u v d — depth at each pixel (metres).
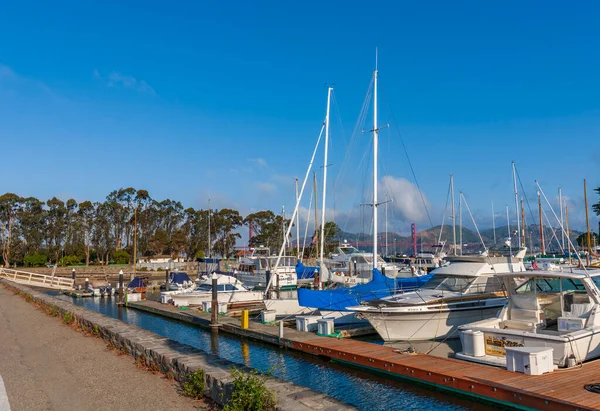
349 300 19.75
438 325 16.77
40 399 8.63
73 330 17.53
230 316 25.30
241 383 7.52
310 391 8.05
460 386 10.73
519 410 9.60
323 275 26.27
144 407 8.09
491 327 13.72
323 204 28.77
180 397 8.64
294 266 37.62
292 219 27.98
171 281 43.88
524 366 10.95
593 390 9.41
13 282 46.16
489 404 10.33
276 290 26.17
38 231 88.00
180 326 24.69
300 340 16.75
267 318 21.84
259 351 17.53
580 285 14.67
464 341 13.24
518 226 46.97
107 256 91.06
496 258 18.77
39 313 23.53
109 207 94.38
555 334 13.06
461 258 18.94
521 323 13.94
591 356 12.07
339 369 14.41
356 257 36.47
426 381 11.65
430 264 51.25
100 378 10.13
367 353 14.08
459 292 17.80
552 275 13.63
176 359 10.03
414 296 17.61
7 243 85.50
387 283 20.41
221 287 32.00
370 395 11.91
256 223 108.12
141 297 38.78
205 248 99.25
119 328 14.99
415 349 15.42
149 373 10.55
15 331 17.45
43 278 49.69
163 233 93.69
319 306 19.33
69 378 10.18
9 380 10.06
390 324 16.55
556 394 9.25
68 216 92.50
